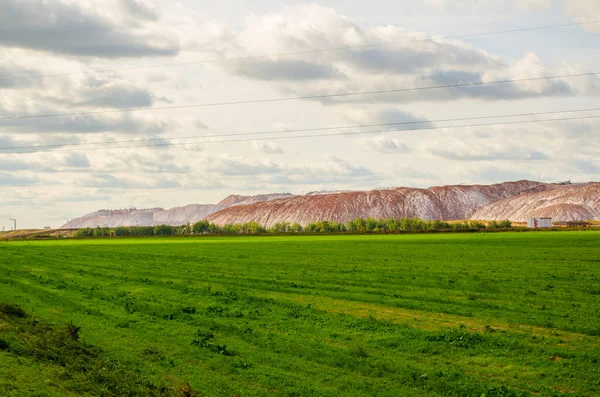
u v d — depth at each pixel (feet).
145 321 125.80
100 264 265.75
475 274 205.87
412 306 139.85
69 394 64.23
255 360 94.27
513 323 120.26
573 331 112.78
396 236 601.62
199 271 228.63
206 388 79.92
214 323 122.01
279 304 145.79
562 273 205.77
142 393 71.46
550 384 82.33
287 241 517.55
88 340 107.24
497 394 77.71
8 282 195.00
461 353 98.12
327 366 91.09
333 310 137.39
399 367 89.81
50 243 554.05
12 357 74.28
